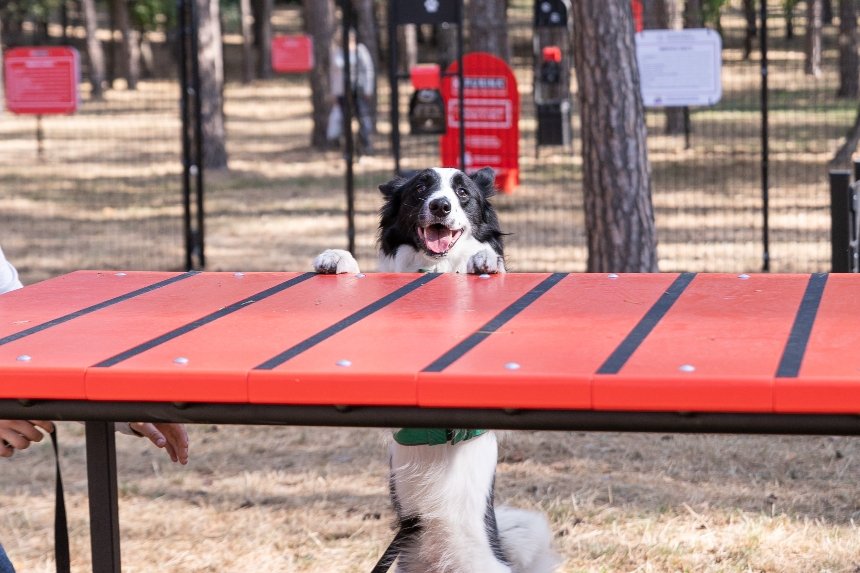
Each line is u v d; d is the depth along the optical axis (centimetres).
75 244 1355
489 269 394
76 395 272
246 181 1848
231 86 3906
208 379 265
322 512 569
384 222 512
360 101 2039
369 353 278
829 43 2491
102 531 352
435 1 1027
